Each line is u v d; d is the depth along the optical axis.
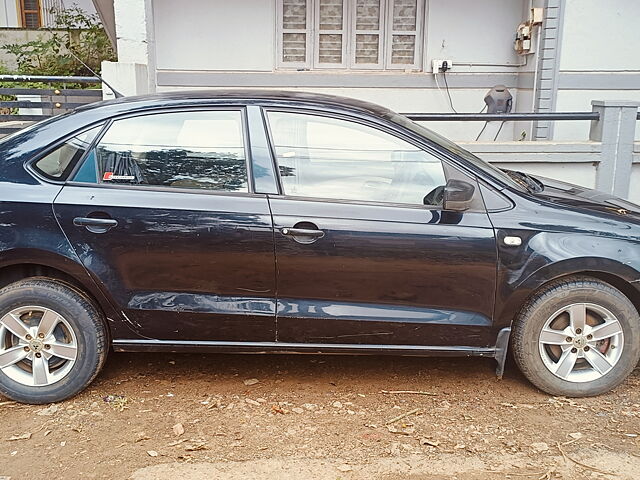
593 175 6.92
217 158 3.72
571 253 3.64
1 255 3.57
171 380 4.07
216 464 3.14
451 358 4.43
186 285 3.67
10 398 3.74
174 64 8.76
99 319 3.72
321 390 3.94
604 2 7.98
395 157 3.77
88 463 3.16
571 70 8.16
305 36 8.86
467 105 9.12
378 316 3.71
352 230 3.61
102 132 3.72
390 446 3.31
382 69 9.02
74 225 3.57
